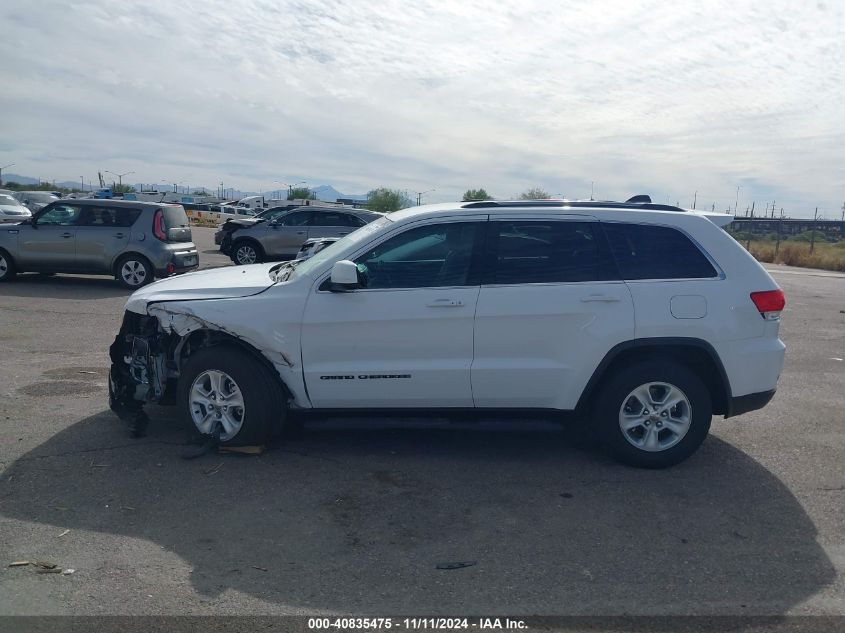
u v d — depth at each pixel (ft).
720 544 13.82
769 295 17.40
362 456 18.07
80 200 46.52
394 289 17.12
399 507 15.16
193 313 17.31
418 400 17.33
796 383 26.50
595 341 16.84
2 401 21.68
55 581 12.07
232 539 13.62
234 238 61.46
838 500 15.94
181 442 18.58
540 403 17.35
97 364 26.37
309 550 13.26
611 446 17.43
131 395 18.74
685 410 17.24
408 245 17.47
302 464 17.42
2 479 16.07
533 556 13.20
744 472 17.51
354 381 17.20
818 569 12.94
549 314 16.88
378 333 17.06
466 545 13.57
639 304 16.93
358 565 12.77
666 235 17.53
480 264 17.25
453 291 17.02
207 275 20.16
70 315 36.24
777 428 21.03
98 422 19.98
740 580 12.50
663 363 17.10
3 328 32.63
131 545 13.32
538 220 17.49
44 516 14.38
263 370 17.40
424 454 18.33
